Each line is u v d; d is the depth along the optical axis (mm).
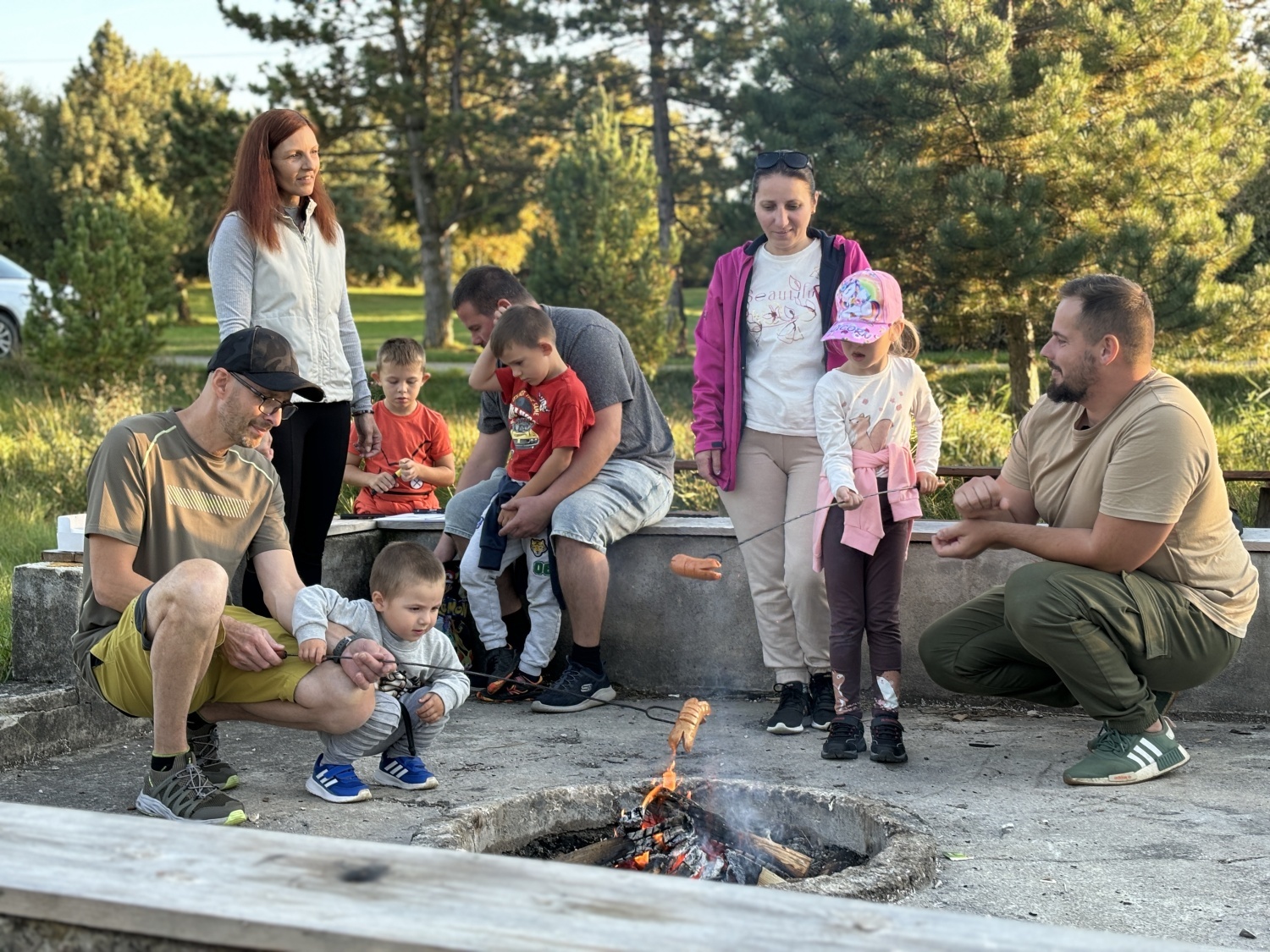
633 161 19531
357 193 43781
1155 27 14117
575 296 19312
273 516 3684
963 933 1473
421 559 3547
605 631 5195
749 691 5051
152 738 4363
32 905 1612
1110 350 3607
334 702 3359
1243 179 13852
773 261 4613
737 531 4652
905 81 14250
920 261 14781
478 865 1674
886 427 4148
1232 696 4543
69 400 14492
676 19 25500
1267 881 2861
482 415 5379
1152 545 3598
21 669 4410
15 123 49844
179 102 24578
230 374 3381
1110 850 3088
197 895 1580
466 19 25984
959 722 4551
